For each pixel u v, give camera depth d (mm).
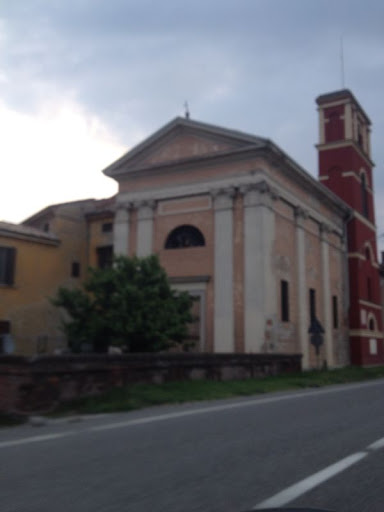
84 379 11406
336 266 31516
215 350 22484
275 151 22984
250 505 4508
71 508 4469
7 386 10172
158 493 4863
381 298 39312
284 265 24219
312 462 6043
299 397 13648
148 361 13344
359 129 36719
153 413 10430
